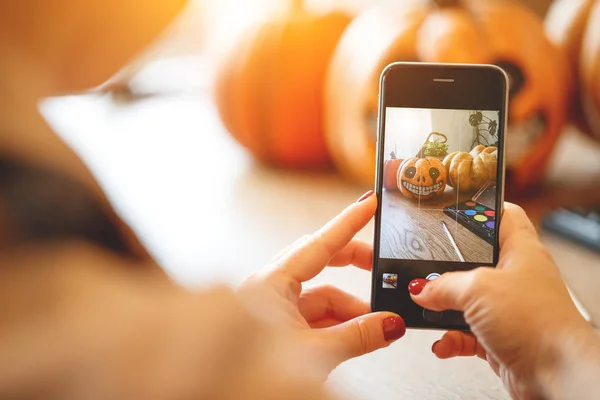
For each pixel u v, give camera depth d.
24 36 0.16
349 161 1.08
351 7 1.24
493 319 0.41
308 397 0.16
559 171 1.20
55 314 0.15
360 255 0.54
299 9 1.18
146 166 1.21
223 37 1.24
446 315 0.50
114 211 0.17
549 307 0.40
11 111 0.16
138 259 0.17
